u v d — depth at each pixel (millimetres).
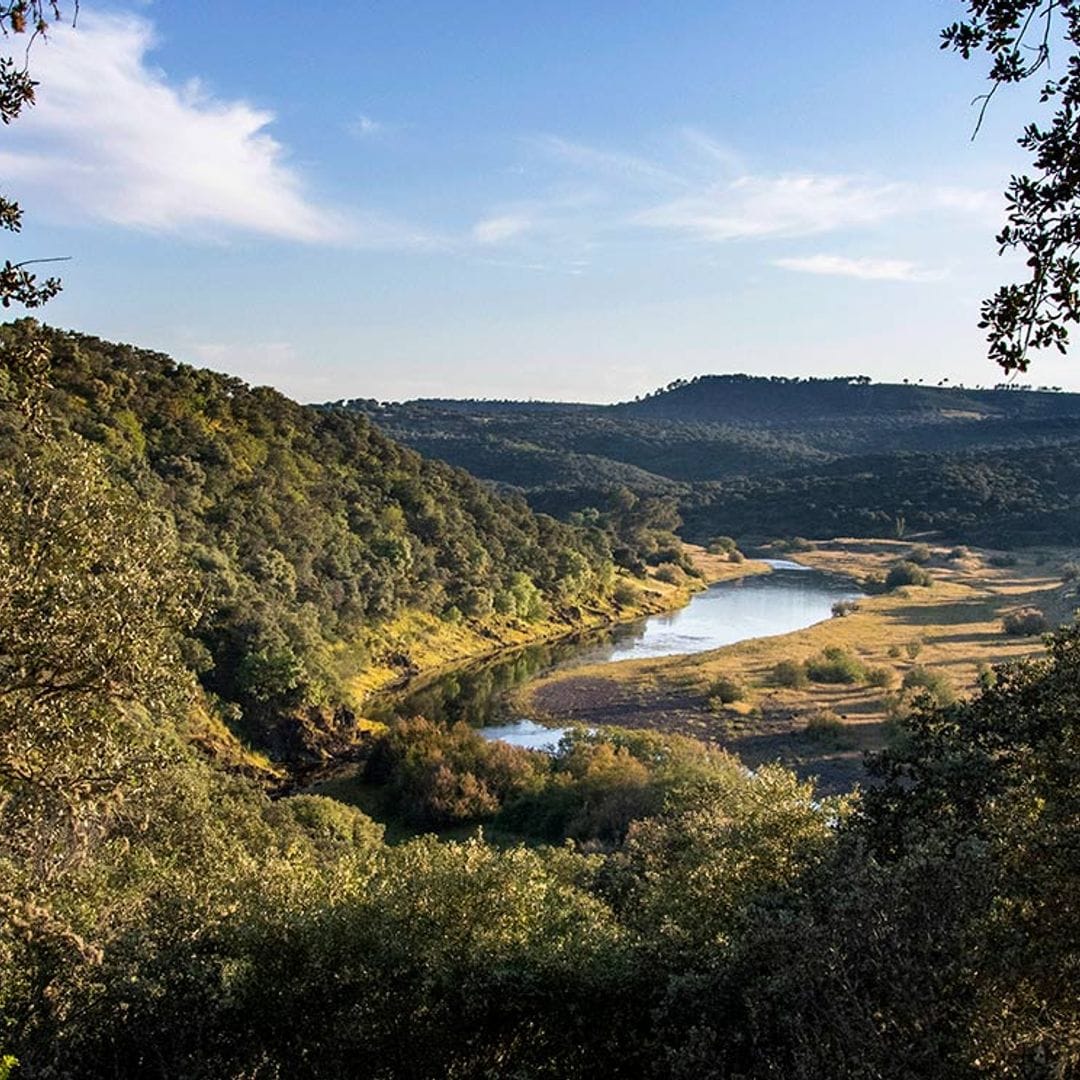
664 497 171125
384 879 14766
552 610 95562
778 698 58125
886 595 101062
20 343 8219
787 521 163625
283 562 62375
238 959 12922
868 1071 8258
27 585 9984
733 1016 11195
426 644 76188
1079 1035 7590
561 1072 12711
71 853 12109
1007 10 5547
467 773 41125
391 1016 12773
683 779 36375
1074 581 97625
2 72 6418
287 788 44562
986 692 13797
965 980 8414
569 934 13750
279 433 89062
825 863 13859
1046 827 8406
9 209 6695
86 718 10422
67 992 12203
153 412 73562
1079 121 5527
